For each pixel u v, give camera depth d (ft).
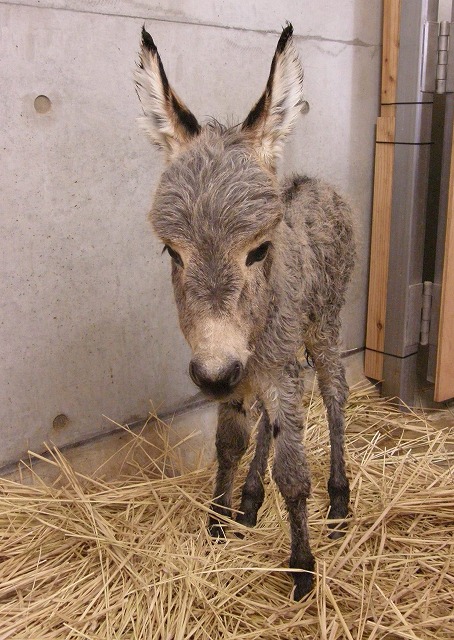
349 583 3.23
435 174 5.21
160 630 2.90
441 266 5.04
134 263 4.10
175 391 4.51
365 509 3.84
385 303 5.32
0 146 3.40
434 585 3.25
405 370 5.32
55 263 3.74
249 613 3.08
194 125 2.85
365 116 5.22
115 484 4.04
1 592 3.07
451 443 4.71
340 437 3.85
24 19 3.35
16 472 3.82
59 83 3.56
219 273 2.43
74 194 3.74
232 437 3.50
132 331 4.19
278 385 3.12
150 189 4.08
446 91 4.80
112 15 3.68
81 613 3.00
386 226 5.21
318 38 4.74
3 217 3.48
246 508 3.71
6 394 3.69
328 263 3.59
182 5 3.97
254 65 4.45
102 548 3.33
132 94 3.86
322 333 3.73
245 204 2.44
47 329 3.79
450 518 3.73
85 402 4.05
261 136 2.76
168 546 3.38
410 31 4.78
